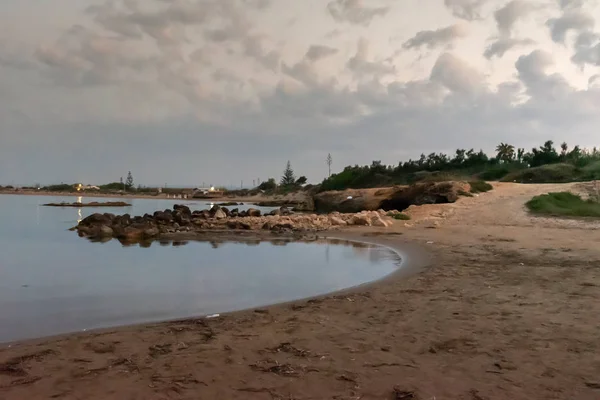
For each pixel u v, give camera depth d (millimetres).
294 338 5363
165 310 7098
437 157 85312
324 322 6074
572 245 14109
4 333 5730
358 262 12203
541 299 7098
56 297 8125
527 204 26453
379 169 82438
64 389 3906
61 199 87062
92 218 25094
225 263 12281
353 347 5012
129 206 62906
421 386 3947
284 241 17812
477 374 4199
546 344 4980
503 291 7750
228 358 4688
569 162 64688
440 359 4602
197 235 20406
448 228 20719
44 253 14609
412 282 8805
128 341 5285
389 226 22703
